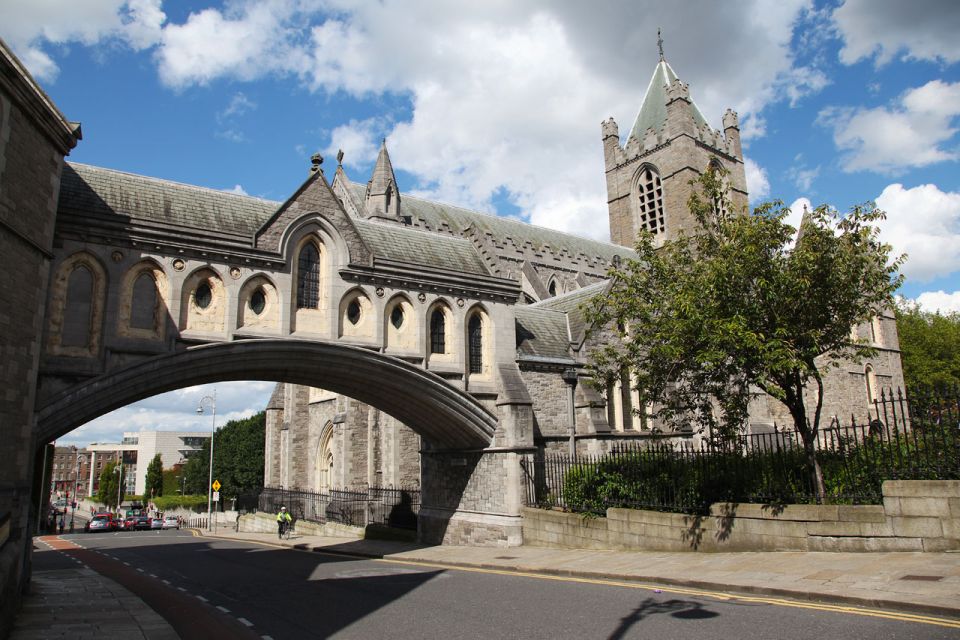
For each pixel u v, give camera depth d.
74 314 17.41
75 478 181.50
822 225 17.55
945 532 13.57
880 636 8.97
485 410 24.67
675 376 19.34
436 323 24.50
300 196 21.48
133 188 19.73
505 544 23.89
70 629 11.80
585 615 11.46
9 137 13.88
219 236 19.58
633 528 19.47
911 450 16.14
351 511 38.34
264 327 20.38
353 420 39.66
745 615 10.66
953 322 64.44
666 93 76.31
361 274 22.39
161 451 162.25
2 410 13.70
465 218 58.28
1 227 13.67
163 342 18.45
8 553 11.59
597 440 27.12
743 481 18.12
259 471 79.00
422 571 19.11
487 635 10.40
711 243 19.31
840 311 17.61
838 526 14.94
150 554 30.17
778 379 17.70
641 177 77.12
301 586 16.95
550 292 57.59
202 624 12.37
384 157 50.69
